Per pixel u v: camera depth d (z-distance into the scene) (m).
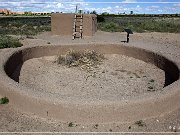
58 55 13.91
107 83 10.41
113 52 14.24
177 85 7.65
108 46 14.23
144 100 6.55
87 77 11.09
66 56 13.17
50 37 18.30
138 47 13.27
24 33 20.31
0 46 13.02
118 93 9.36
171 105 7.07
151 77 11.10
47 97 6.62
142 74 11.56
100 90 9.66
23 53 12.26
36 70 11.83
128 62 13.20
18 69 11.22
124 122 6.43
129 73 11.71
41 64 12.70
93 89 9.77
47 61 13.21
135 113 6.48
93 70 12.02
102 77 11.12
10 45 13.49
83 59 13.08
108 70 12.10
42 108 6.55
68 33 19.08
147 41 17.30
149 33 21.31
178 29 24.17
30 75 11.08
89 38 17.86
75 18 18.47
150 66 12.23
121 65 12.92
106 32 21.59
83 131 6.05
